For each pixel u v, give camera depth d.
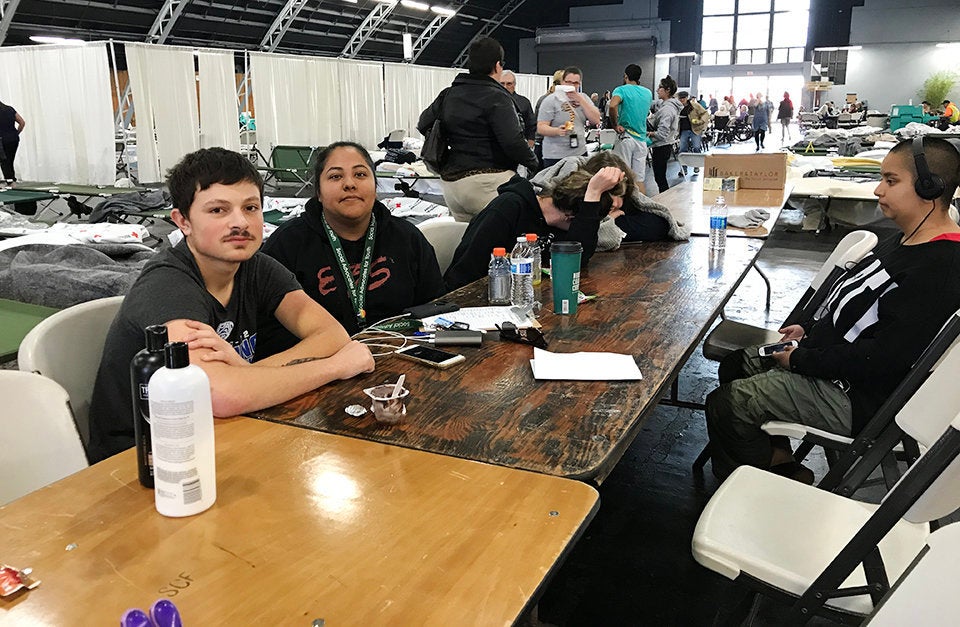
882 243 2.37
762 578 1.38
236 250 1.60
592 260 2.92
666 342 1.88
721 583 2.15
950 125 11.52
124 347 1.52
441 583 0.89
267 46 17.45
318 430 1.33
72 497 1.09
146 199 5.95
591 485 1.19
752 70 26.80
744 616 1.63
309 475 1.16
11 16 12.09
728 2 26.61
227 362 1.45
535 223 2.86
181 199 1.58
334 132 9.97
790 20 26.09
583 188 2.76
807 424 2.10
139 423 1.09
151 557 0.94
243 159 1.62
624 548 2.33
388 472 1.17
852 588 1.29
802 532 1.51
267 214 5.54
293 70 9.27
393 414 1.34
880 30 24.00
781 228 7.34
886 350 1.93
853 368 1.99
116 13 14.01
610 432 1.33
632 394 1.51
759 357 2.46
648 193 9.45
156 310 1.50
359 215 2.33
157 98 7.89
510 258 2.37
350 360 1.59
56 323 1.65
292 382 1.46
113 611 0.83
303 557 0.94
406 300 2.53
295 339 2.20
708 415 2.30
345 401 1.46
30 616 0.83
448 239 3.23
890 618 0.86
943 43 23.33
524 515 1.04
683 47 25.42
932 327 1.90
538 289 2.43
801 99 26.33
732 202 4.58
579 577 2.18
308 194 8.08
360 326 2.40
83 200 8.38
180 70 8.08
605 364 1.67
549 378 1.59
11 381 1.27
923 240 2.04
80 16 13.51
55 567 0.92
